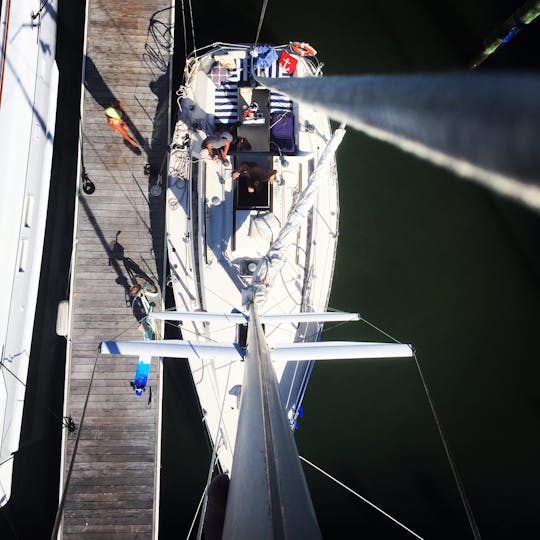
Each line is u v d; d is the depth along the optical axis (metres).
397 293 9.43
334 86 1.30
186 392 9.48
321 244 8.40
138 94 9.86
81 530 8.39
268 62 8.51
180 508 8.81
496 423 8.76
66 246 10.28
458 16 10.28
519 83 0.33
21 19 8.93
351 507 8.59
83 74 9.78
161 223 9.52
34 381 9.58
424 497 8.55
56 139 10.57
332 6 10.34
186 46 9.77
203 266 8.16
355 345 5.46
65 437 8.63
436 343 9.20
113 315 9.16
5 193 8.50
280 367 8.01
